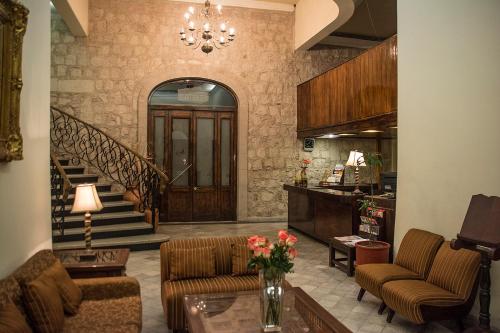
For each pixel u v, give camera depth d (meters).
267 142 9.31
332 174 9.23
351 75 6.92
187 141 9.10
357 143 9.88
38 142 3.44
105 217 6.52
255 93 9.23
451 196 3.75
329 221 6.44
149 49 8.65
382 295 3.53
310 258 5.82
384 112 5.93
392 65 5.71
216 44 8.97
